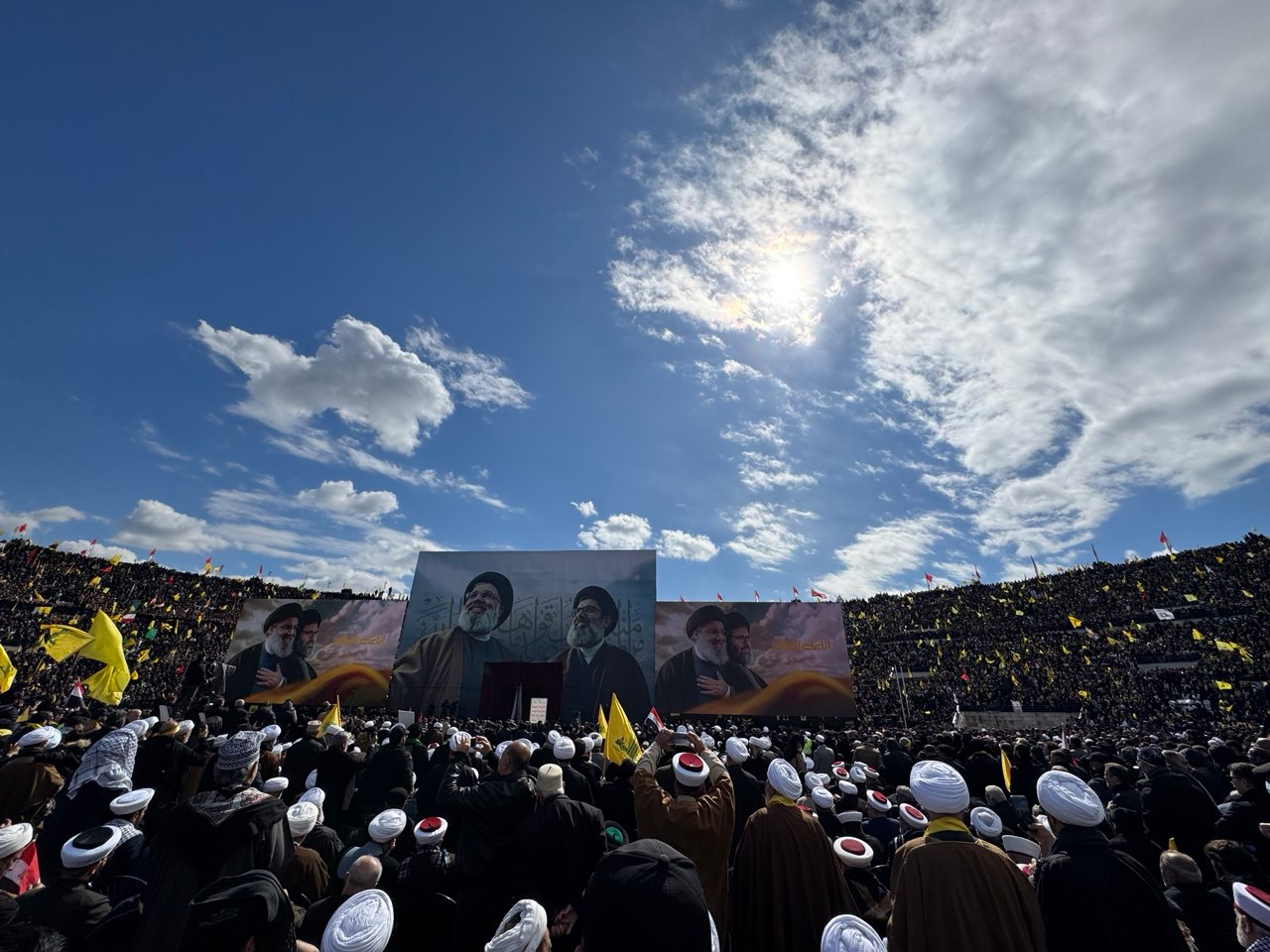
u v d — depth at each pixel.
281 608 36.69
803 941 3.71
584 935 2.42
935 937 2.91
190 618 51.38
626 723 9.49
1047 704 38.91
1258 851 5.57
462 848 4.43
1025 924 2.90
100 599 47.91
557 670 34.06
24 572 46.12
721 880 4.10
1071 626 54.00
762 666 33.16
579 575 35.94
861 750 10.98
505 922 2.71
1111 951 3.01
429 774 6.58
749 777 6.32
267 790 5.32
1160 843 5.93
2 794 6.29
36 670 35.62
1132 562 56.16
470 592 36.09
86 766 5.70
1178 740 17.06
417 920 4.12
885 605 66.38
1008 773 9.60
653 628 34.44
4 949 3.02
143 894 3.77
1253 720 33.31
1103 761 9.64
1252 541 48.69
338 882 5.08
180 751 7.79
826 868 3.98
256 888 2.62
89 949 3.45
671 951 2.19
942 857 3.10
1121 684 42.41
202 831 3.52
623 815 6.44
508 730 15.11
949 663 52.38
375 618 36.28
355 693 34.50
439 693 34.16
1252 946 3.28
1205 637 44.31
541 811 4.40
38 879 4.53
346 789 7.56
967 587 63.59
